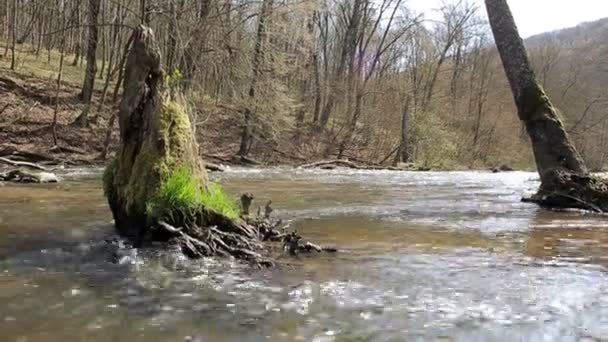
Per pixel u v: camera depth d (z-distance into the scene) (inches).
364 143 1594.5
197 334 152.3
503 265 239.3
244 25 1110.4
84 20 1409.9
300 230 331.9
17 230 313.3
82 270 224.7
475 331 156.6
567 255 262.8
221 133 1264.8
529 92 509.0
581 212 434.6
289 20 1245.7
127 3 1044.5
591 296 191.6
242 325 159.5
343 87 1612.9
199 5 998.4
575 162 485.7
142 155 296.8
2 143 928.3
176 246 257.1
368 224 358.6
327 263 241.9
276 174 944.3
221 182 710.5
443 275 220.8
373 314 170.9
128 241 281.3
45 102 1123.3
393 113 1729.8
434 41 2033.7
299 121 1505.9
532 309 176.9
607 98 2501.2
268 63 1176.2
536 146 501.0
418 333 154.7
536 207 466.9
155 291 194.9
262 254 257.0
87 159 935.0
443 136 1647.4
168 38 958.4
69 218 357.4
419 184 789.2
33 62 1390.3
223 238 263.3
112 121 959.0
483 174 1261.1
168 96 316.2
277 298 187.3
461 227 349.7
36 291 192.7
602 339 151.0
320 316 168.6
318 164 1273.4
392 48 1863.9
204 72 1145.4
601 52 2977.4
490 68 2549.2
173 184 279.0
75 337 148.8
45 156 890.7
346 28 1679.4
